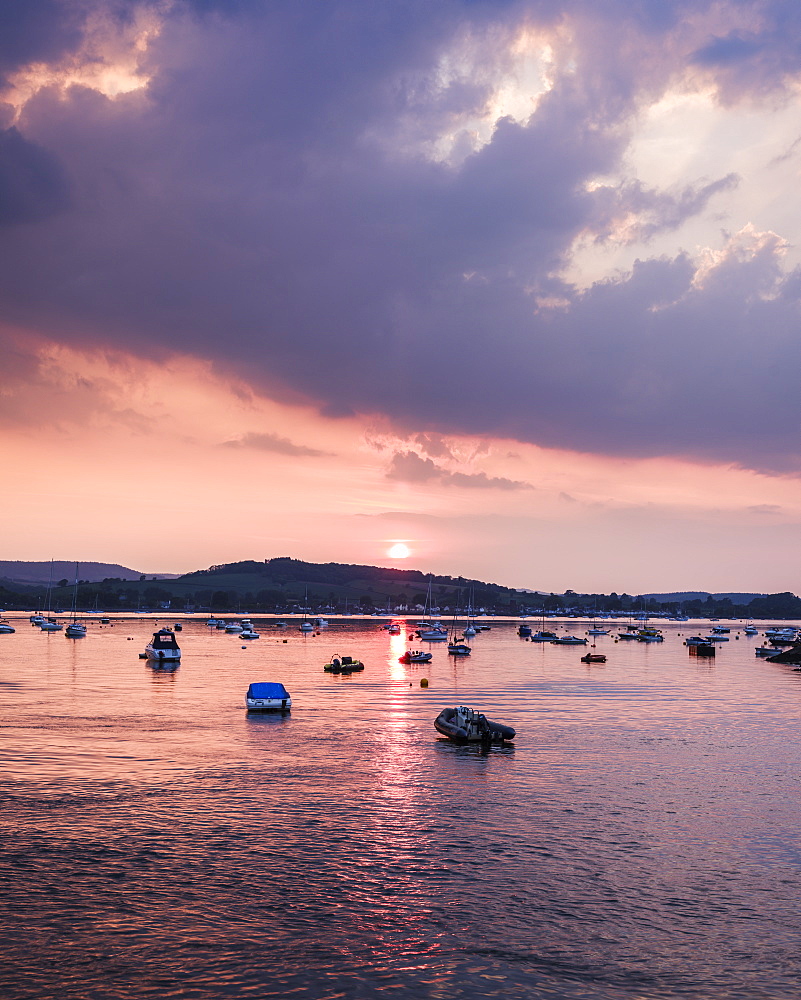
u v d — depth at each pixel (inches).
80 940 1290.6
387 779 2283.5
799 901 1476.4
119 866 1581.0
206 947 1277.1
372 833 1797.5
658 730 3186.5
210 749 2645.2
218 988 1166.3
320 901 1444.4
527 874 1578.5
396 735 2979.8
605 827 1865.2
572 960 1261.1
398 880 1540.4
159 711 3467.0
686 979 1214.3
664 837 1802.4
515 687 4793.3
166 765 2391.7
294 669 5797.2
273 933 1325.0
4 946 1267.2
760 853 1708.9
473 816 1937.7
